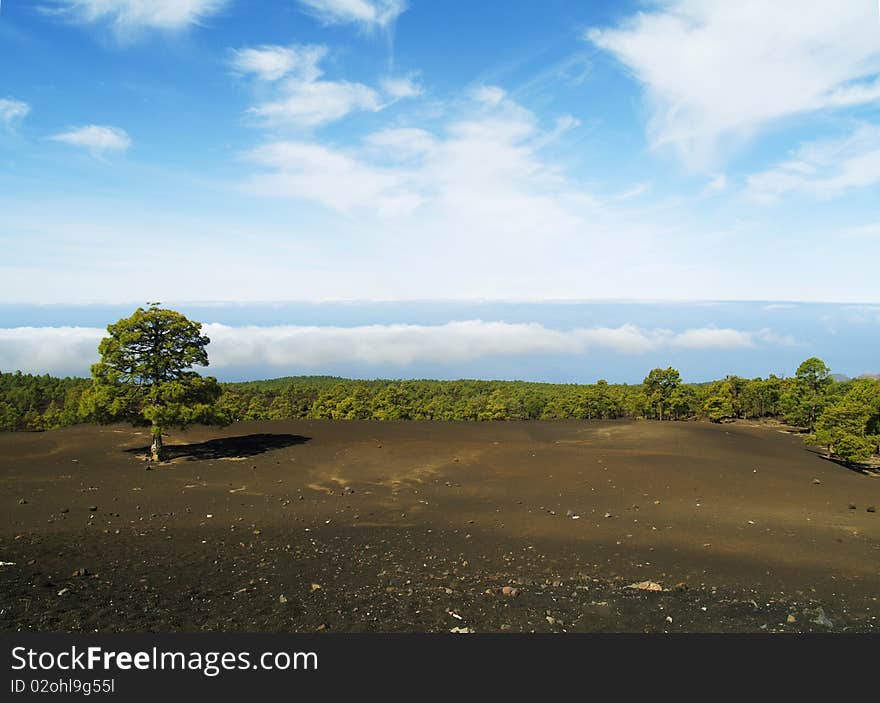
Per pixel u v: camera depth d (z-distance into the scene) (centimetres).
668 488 2716
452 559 1538
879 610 1188
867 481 3152
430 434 4412
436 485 2759
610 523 2072
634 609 1123
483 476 2964
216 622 958
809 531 1992
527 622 1023
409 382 13112
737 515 2225
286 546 1611
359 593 1160
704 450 3772
